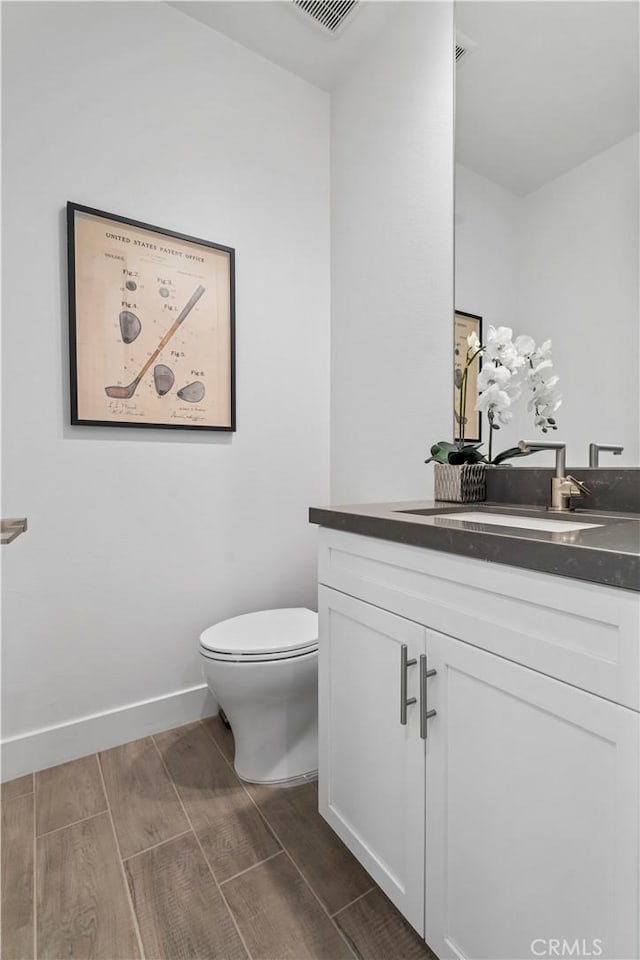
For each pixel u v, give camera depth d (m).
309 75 2.01
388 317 1.83
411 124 1.70
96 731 1.59
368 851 1.03
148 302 1.65
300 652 1.40
